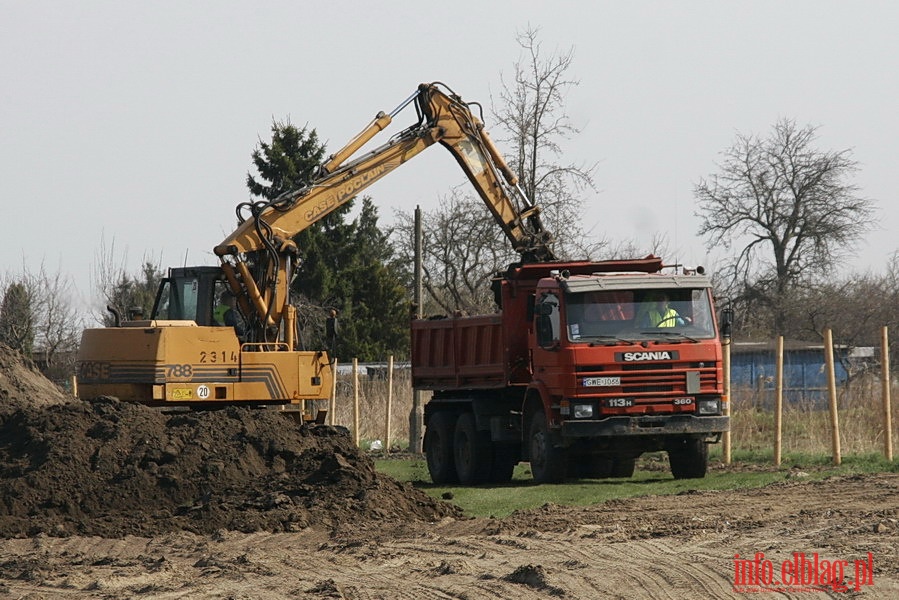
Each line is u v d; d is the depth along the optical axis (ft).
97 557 113.80
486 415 201.16
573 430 173.27
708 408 176.65
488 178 222.69
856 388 255.09
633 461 198.39
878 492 142.92
